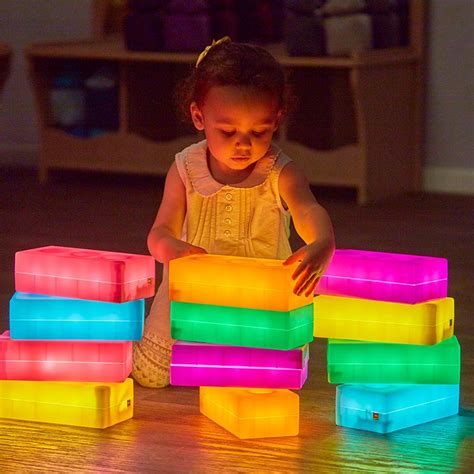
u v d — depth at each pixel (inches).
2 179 223.0
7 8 235.1
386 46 199.3
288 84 86.8
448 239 164.6
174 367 78.5
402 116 204.4
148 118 219.0
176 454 74.5
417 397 80.7
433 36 206.5
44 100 217.6
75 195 205.0
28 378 80.2
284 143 200.2
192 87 87.4
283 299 75.5
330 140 204.2
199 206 89.2
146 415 83.1
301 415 83.1
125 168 213.2
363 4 193.3
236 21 199.3
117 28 234.4
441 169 210.2
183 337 79.0
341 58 187.2
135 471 71.3
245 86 80.4
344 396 80.3
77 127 217.6
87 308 79.4
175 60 197.3
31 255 80.2
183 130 224.4
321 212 83.5
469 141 207.6
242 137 81.2
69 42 219.3
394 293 78.7
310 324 79.0
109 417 79.8
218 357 78.2
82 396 79.7
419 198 203.2
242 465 72.4
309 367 97.1
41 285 80.1
